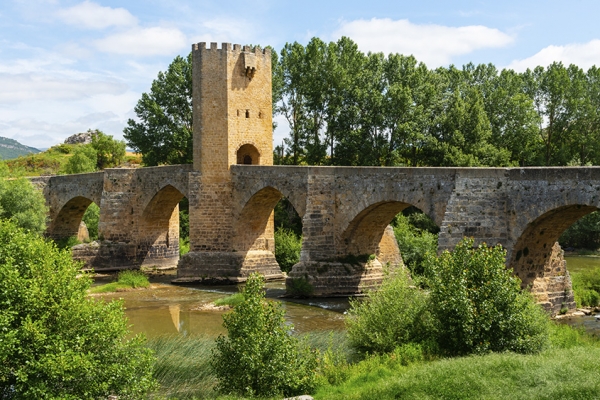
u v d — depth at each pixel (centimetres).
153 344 3083
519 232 3816
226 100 5962
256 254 6044
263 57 6241
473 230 3966
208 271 5922
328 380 2578
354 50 8581
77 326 2120
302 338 3231
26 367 1977
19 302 2069
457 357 2612
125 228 7044
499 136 8694
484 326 2684
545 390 2058
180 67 9050
